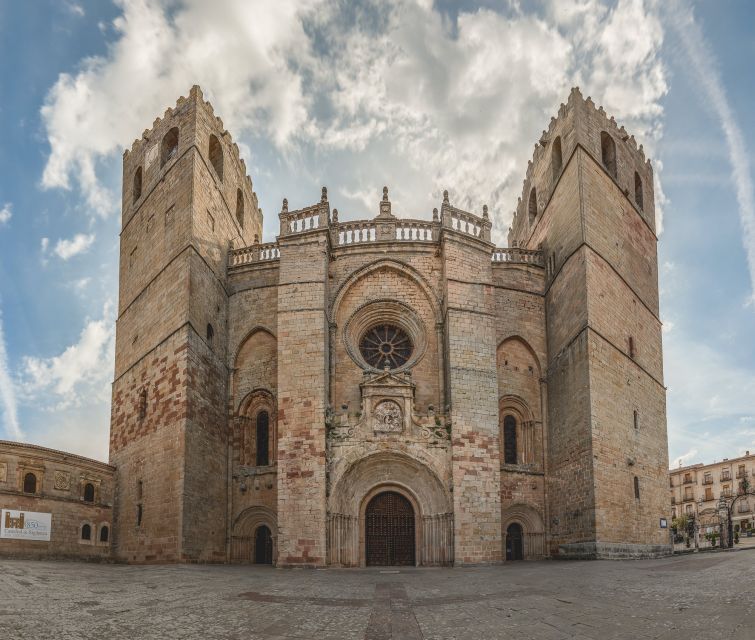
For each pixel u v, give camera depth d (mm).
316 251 38969
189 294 38344
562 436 39469
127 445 41500
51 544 36188
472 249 40094
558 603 17281
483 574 27344
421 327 40656
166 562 35062
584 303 37844
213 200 43656
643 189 49625
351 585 23203
